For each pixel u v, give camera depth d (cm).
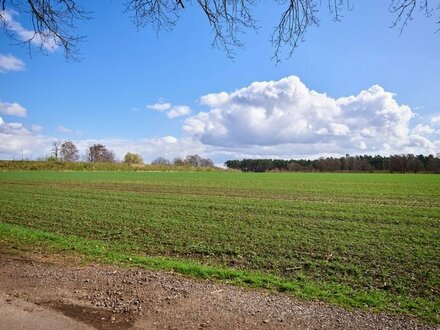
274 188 4797
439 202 3177
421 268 1181
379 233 1772
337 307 720
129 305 664
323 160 16575
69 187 4669
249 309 665
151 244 1512
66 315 611
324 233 1761
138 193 3916
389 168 14088
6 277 819
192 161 16750
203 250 1409
